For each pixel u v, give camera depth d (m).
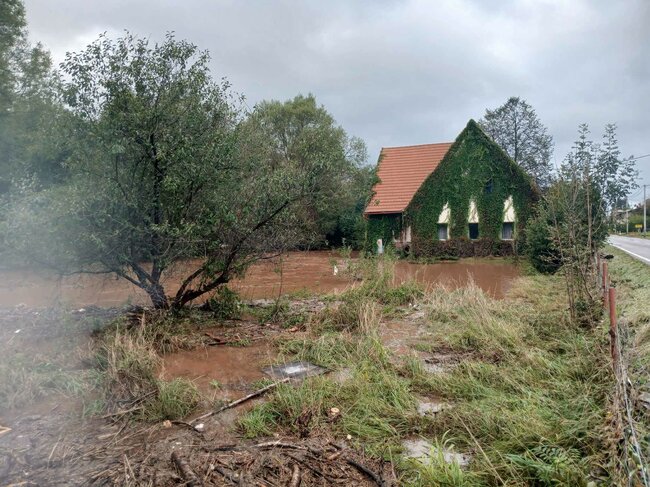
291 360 7.15
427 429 4.72
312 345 7.59
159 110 8.33
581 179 9.38
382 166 28.69
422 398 5.57
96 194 7.90
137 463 4.06
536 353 6.44
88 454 4.23
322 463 4.11
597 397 4.86
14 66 23.84
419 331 8.68
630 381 4.19
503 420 4.55
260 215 9.22
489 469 3.78
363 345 7.18
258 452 4.27
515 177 24.14
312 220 15.39
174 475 3.86
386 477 3.88
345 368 6.65
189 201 8.90
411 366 6.30
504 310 9.20
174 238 8.55
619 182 10.87
